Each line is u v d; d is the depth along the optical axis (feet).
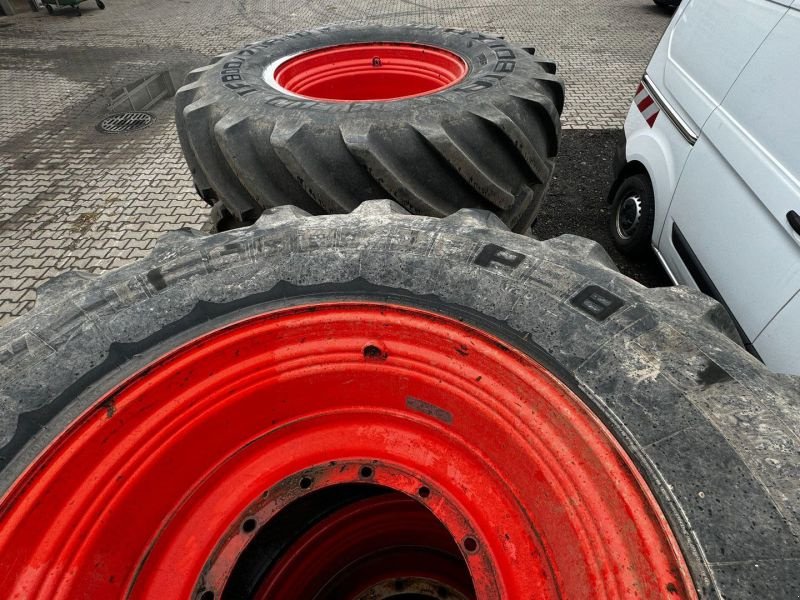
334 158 8.21
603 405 4.13
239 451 5.42
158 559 4.83
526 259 5.39
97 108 24.80
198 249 5.91
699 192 10.27
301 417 5.63
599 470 3.96
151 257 5.88
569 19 34.71
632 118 13.88
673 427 3.86
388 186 8.28
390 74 13.41
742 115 9.09
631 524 3.66
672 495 3.57
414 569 6.68
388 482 5.30
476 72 10.60
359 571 6.75
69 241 15.94
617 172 14.26
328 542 6.39
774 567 3.15
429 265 5.47
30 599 4.00
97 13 39.78
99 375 4.80
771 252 8.09
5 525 4.03
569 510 4.12
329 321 5.22
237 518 5.13
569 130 20.67
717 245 9.54
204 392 5.04
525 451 4.57
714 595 3.14
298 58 12.49
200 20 37.14
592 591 3.78
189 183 18.49
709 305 4.83
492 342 4.80
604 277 5.09
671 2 34.94
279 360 5.26
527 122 9.34
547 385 4.42
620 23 33.71
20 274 14.78
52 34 35.42
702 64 10.74
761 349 8.27
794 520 3.28
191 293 5.43
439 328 5.01
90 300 5.35
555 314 4.82
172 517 4.99
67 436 4.43
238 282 5.51
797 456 3.55
